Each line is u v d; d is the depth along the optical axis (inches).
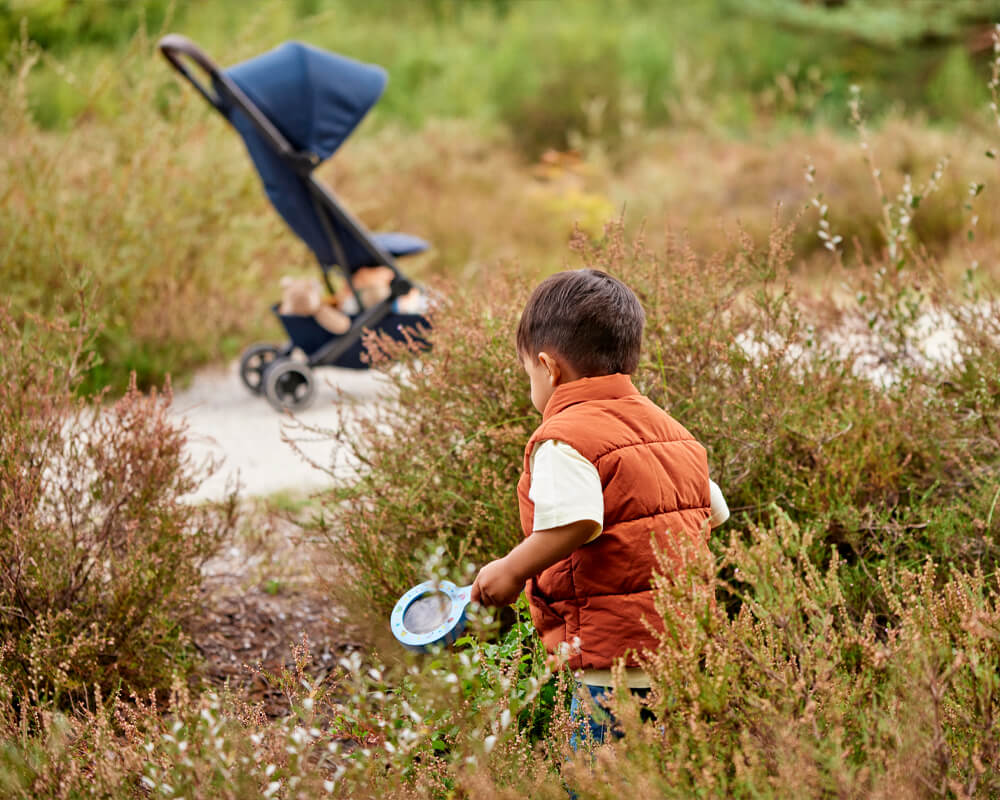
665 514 78.0
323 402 226.5
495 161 431.8
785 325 121.1
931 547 109.0
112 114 258.1
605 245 121.4
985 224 270.1
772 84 578.2
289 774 71.5
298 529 150.5
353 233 207.6
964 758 69.1
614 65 534.6
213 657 120.0
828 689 67.9
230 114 204.1
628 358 82.3
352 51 573.3
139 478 114.0
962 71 541.6
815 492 109.2
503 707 75.9
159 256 236.1
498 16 645.9
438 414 115.3
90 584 108.8
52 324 121.2
